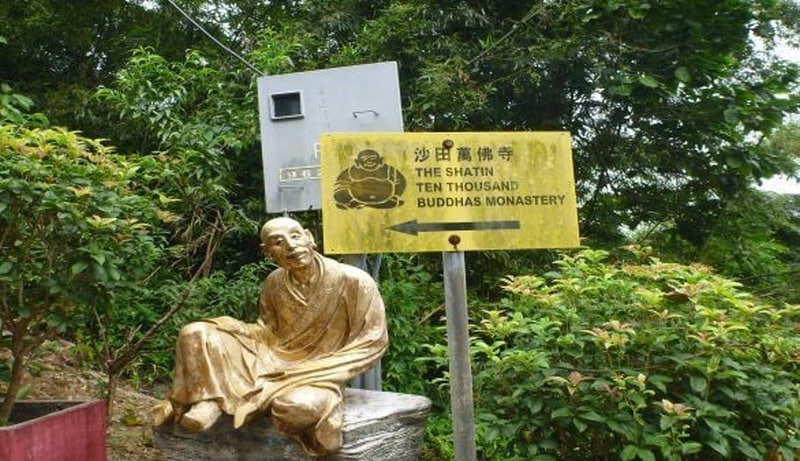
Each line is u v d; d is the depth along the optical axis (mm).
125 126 7184
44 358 6074
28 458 3406
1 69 8797
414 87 7105
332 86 4891
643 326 3975
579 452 3994
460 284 3354
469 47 7227
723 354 3775
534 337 4090
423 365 5766
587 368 3930
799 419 3738
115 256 3998
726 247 8008
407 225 3352
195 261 6762
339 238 3318
